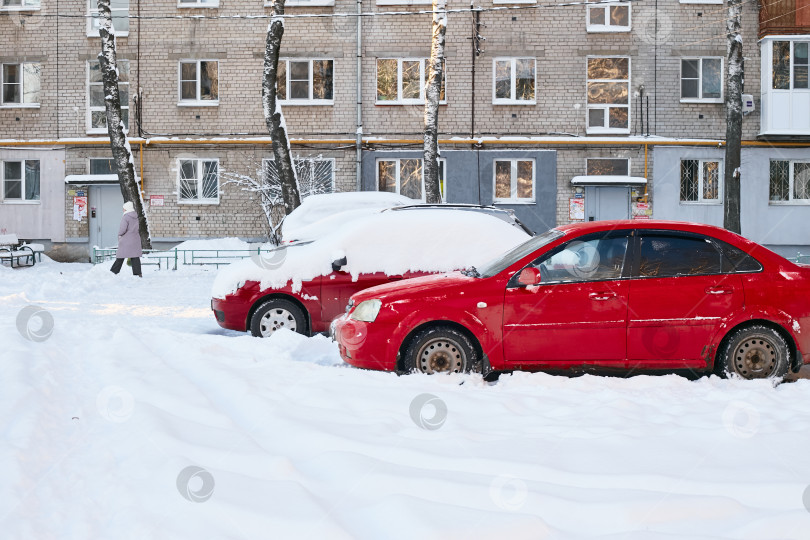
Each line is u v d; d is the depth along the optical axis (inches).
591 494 139.4
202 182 1032.2
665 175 1010.1
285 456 162.9
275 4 843.4
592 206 1013.2
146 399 211.0
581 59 1011.3
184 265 820.0
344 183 1028.5
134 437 171.9
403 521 123.0
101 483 144.8
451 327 270.5
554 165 1010.7
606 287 266.5
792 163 1016.2
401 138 1022.4
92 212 1035.3
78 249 1035.3
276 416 197.0
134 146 1024.2
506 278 270.8
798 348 265.9
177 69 1026.1
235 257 887.1
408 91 1026.1
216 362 271.7
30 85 1044.5
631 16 1010.1
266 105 850.8
